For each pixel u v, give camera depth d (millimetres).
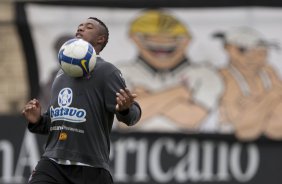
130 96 15812
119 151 32625
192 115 32469
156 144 32531
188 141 32375
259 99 32219
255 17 32438
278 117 32031
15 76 33719
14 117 33500
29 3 33625
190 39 32688
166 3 32906
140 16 33000
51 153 16641
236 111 32250
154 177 32469
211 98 32438
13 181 33219
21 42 33656
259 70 32312
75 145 16531
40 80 33500
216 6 32562
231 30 32562
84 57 16422
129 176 32531
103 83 16688
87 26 17500
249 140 32062
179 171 32344
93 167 16609
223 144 32219
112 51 33000
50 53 33500
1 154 33375
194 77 32594
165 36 32844
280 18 32344
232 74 32406
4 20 33750
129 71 32938
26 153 33312
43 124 17172
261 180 31953
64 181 16594
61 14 33406
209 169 32219
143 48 32938
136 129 32625
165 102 32625
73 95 16656
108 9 33156
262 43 32344
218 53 32562
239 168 32125
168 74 32750
